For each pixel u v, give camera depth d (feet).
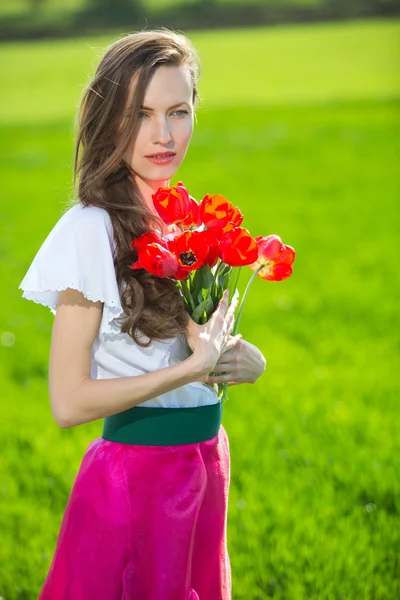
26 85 149.89
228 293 9.78
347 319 36.78
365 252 50.93
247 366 10.30
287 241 54.34
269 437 22.77
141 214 9.70
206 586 10.07
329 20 191.52
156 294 9.37
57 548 9.79
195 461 9.72
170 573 9.41
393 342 33.24
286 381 28.30
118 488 9.55
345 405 25.75
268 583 15.44
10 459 21.90
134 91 9.57
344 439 22.57
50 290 9.49
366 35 177.99
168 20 194.18
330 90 139.64
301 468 20.81
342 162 87.56
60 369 9.32
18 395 27.71
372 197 70.23
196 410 9.78
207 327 9.51
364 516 18.06
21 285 9.41
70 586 9.55
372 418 24.39
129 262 9.46
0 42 184.44
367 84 142.61
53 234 9.47
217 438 10.21
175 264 9.00
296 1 192.85
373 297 40.42
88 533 9.57
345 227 58.75
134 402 9.20
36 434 23.91
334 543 16.76
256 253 9.37
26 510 18.92
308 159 89.71
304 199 70.13
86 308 9.34
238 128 112.16
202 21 195.62
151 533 9.47
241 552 16.49
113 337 9.61
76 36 184.75
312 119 116.47
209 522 9.95
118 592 9.50
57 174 84.69
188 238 9.11
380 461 21.11
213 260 9.46
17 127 118.42
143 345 9.53
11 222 62.49
